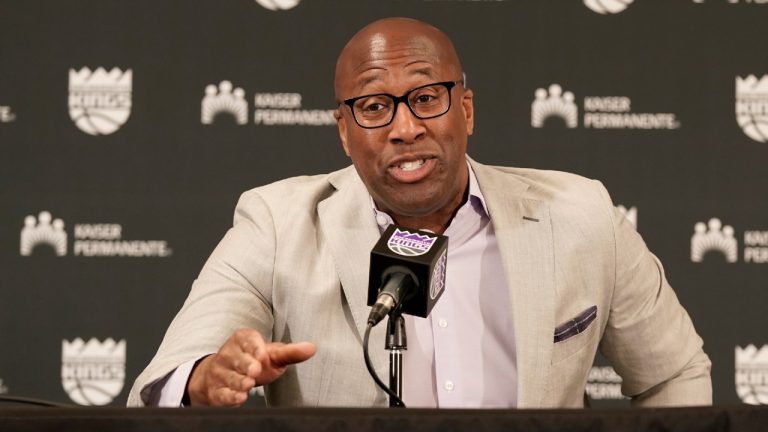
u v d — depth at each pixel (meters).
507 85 11.91
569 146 11.86
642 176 11.82
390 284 5.45
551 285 7.29
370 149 7.00
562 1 11.91
